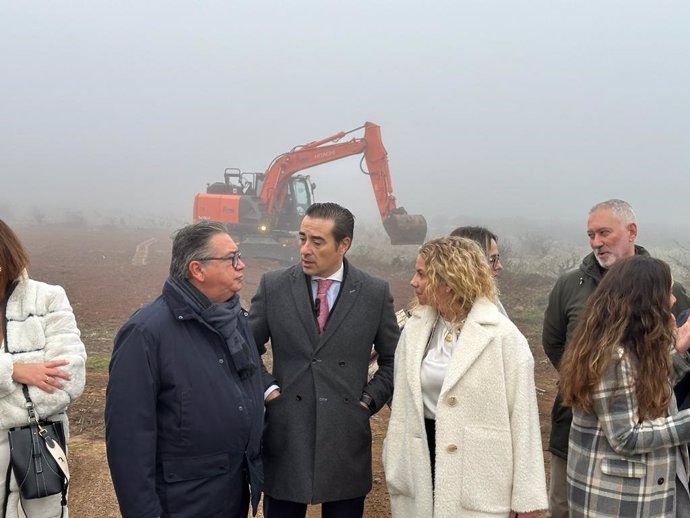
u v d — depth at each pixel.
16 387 2.57
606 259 3.10
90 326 9.82
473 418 2.52
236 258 2.48
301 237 2.93
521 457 2.46
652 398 2.27
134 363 2.31
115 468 2.29
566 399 2.46
